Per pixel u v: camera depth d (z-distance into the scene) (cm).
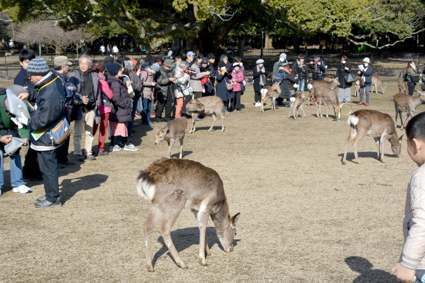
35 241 659
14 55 5450
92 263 593
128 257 611
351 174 1029
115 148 1215
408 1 4009
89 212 772
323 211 791
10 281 546
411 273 332
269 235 687
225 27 3316
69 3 2612
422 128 349
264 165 1097
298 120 1775
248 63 4350
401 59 5216
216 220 609
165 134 1118
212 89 1945
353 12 2866
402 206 823
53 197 791
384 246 653
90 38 5056
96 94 1106
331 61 4888
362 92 2197
